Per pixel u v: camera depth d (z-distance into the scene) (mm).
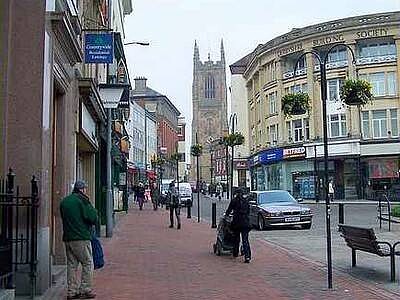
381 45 55531
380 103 54812
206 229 25438
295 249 17469
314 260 14828
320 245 18469
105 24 28406
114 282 11438
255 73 70562
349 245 13289
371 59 55344
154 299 9656
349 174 55844
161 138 106062
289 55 61375
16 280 9875
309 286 10930
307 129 59094
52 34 11492
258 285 11078
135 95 106750
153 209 45938
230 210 14867
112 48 18000
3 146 10359
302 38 58781
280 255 15984
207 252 16703
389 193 53906
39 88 10547
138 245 18672
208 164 123625
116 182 39969
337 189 56031
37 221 10164
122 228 26000
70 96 14625
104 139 25438
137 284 11195
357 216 32625
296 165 60094
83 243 9828
